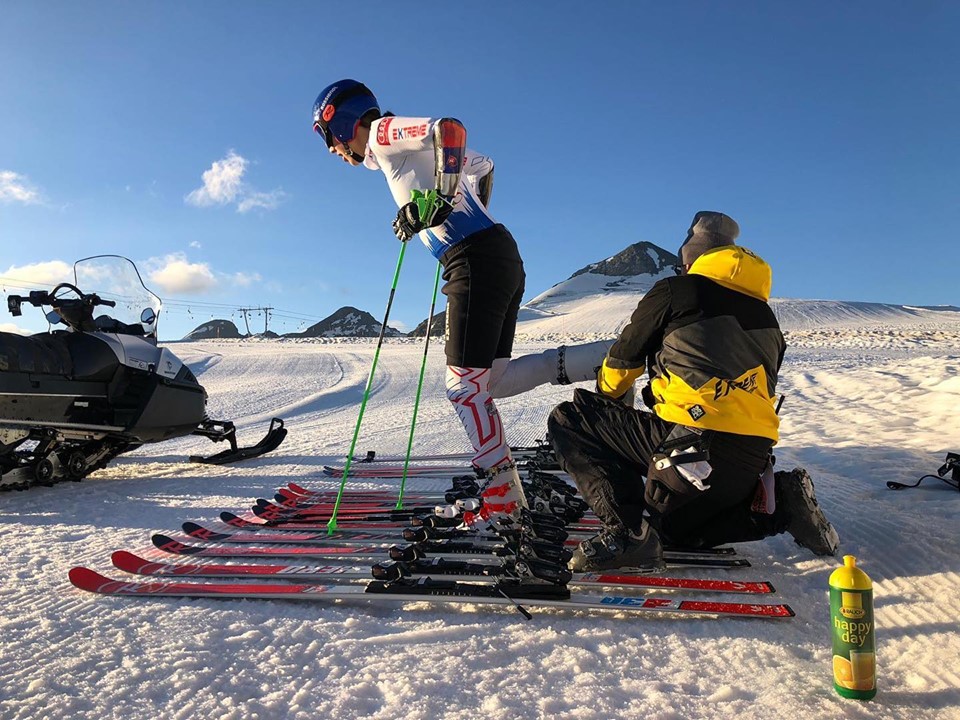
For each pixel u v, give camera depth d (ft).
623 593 8.64
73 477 17.24
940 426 22.59
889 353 70.95
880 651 6.91
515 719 5.58
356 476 18.52
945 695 5.96
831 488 14.30
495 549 9.53
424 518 11.69
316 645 6.98
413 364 77.56
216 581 8.90
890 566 9.33
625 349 9.27
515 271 9.89
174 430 18.92
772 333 8.67
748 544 10.75
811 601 8.36
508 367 11.69
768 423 8.54
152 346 18.37
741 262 8.71
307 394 52.70
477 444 9.49
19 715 5.53
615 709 5.78
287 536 11.26
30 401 15.19
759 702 5.92
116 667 6.43
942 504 12.19
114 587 8.66
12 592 8.68
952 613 7.67
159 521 13.17
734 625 7.64
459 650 6.91
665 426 8.99
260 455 22.35
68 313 17.02
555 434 9.77
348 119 9.69
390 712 5.68
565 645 7.10
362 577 8.63
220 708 5.70
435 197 8.64
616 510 9.04
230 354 93.61
